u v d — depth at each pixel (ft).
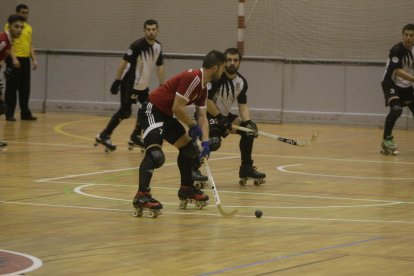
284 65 118.32
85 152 80.12
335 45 116.78
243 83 59.98
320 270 33.99
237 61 59.00
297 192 57.93
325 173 68.59
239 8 119.34
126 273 33.45
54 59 126.21
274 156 80.53
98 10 125.49
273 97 118.83
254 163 74.84
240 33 119.44
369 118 115.44
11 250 37.58
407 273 33.68
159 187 59.06
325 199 54.85
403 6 113.70
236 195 56.39
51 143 87.25
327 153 83.97
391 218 47.47
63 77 126.11
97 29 125.80
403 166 74.18
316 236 41.57
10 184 58.90
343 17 116.06
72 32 126.52
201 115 48.96
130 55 79.46
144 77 80.33
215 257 36.45
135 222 45.32
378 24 114.83
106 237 40.86
